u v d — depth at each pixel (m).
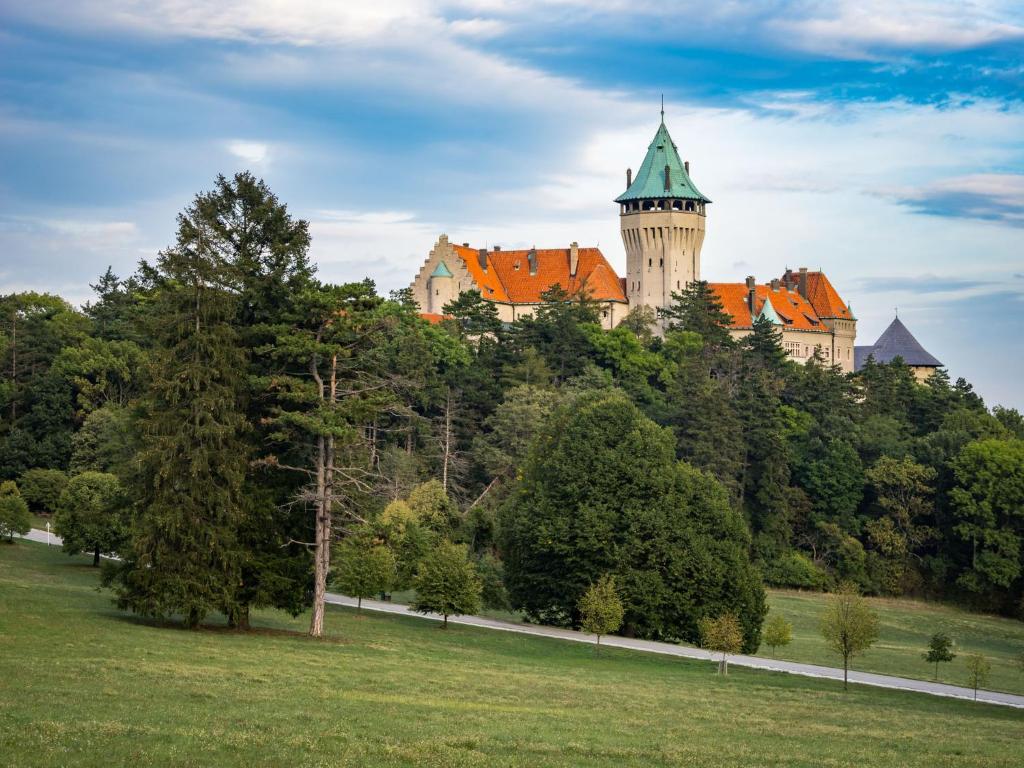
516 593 88.19
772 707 51.41
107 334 158.88
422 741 34.84
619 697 49.97
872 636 66.12
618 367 175.75
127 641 51.91
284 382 61.50
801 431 160.25
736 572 84.56
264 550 63.38
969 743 43.38
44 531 112.62
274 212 65.50
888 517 144.88
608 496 86.69
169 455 59.84
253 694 41.28
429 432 136.88
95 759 30.28
